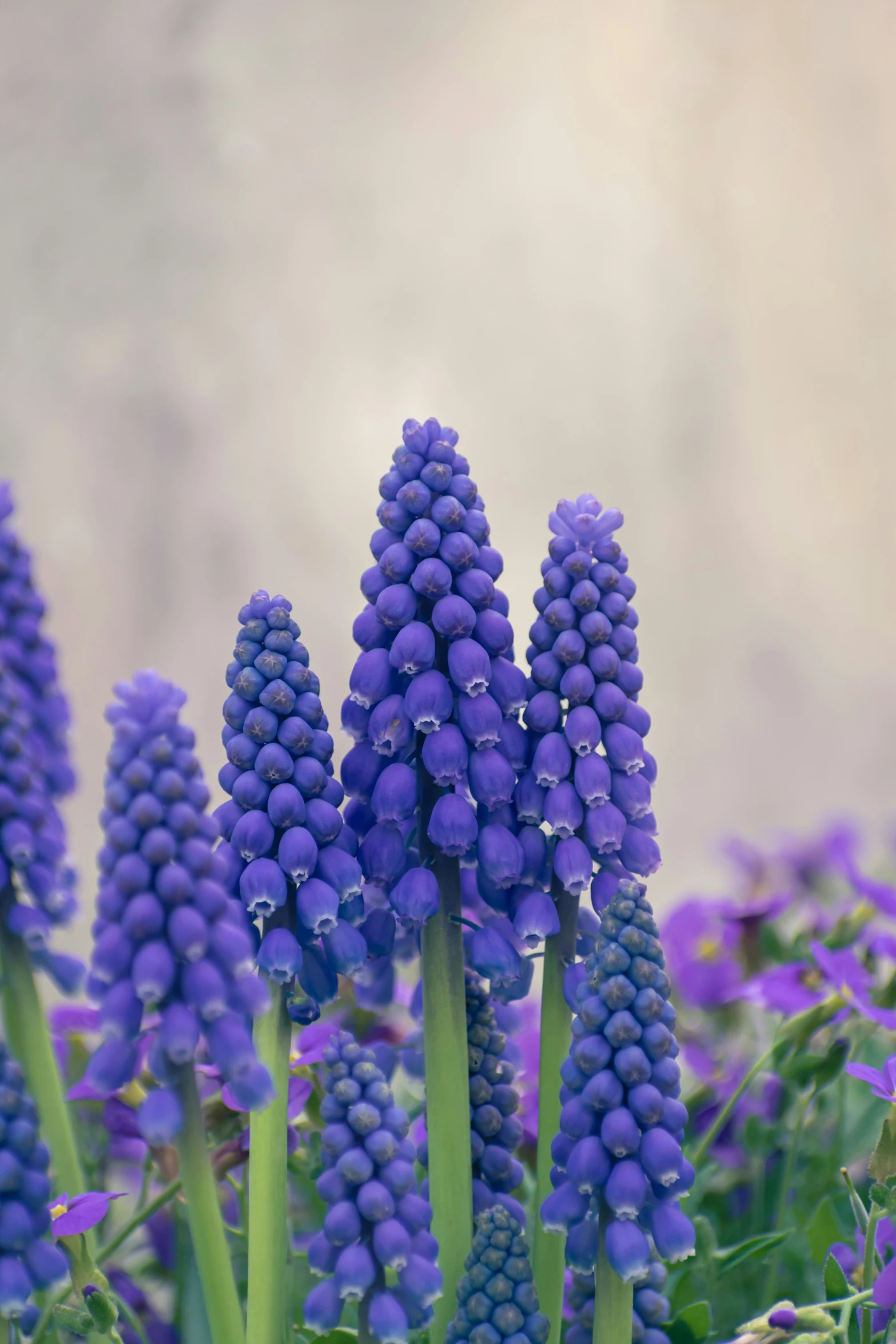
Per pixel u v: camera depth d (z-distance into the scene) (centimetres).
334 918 67
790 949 79
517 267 271
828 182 269
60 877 71
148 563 258
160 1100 64
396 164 267
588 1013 66
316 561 265
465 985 69
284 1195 67
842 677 279
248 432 264
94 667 251
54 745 74
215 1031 64
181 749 64
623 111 270
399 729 68
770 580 281
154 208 257
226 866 65
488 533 69
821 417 277
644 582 279
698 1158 73
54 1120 70
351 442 267
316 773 68
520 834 69
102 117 253
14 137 250
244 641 68
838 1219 73
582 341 274
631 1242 66
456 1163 68
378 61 264
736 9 267
